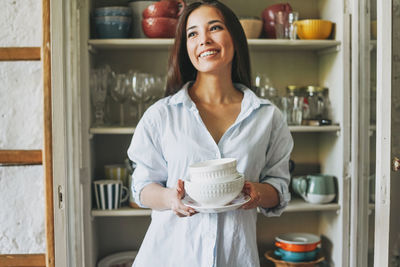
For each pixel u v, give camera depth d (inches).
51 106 68.9
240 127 59.8
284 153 62.7
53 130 68.9
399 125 65.0
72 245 73.5
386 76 63.4
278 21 93.6
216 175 51.5
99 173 102.8
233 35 60.7
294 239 98.2
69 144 73.1
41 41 69.9
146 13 91.4
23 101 70.3
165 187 62.2
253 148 58.9
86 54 86.9
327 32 93.9
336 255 95.3
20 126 70.4
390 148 64.1
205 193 51.1
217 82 61.2
